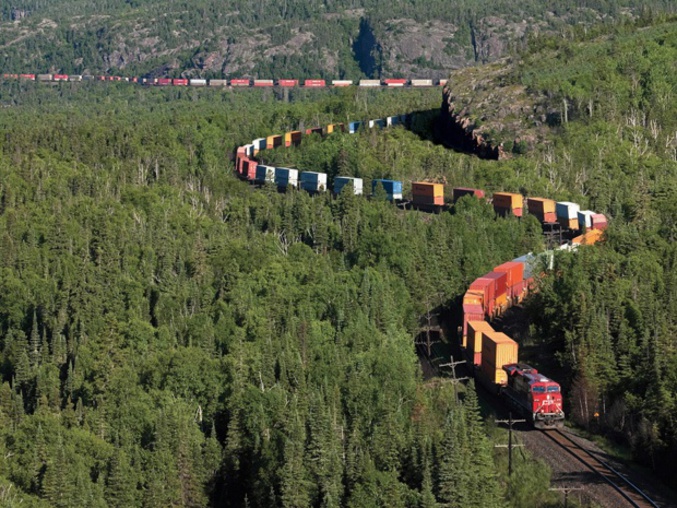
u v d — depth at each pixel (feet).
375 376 635.25
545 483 515.91
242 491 581.12
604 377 616.80
